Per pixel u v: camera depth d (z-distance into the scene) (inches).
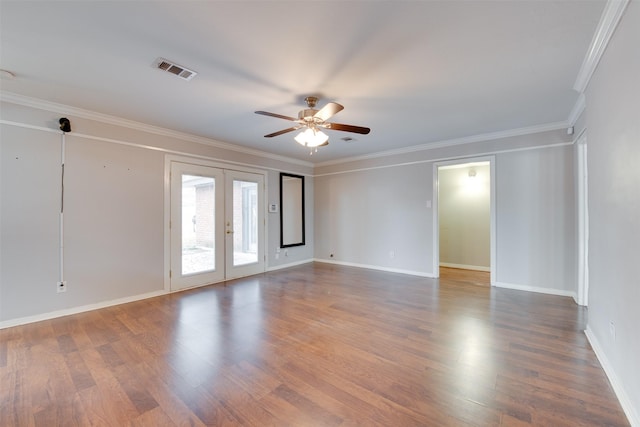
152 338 106.6
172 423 64.0
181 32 76.4
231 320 124.0
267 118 143.5
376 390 75.2
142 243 155.1
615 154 73.3
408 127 160.2
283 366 87.1
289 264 243.9
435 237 199.2
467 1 64.8
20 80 103.7
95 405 70.0
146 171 156.8
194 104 125.6
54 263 128.0
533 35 77.9
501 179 172.4
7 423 64.1
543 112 137.5
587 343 99.8
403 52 86.0
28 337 107.4
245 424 63.6
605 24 71.6
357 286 178.7
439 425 62.6
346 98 119.4
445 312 131.7
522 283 167.3
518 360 89.2
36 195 123.6
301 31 76.0
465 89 111.3
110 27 74.0
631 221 64.5
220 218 192.4
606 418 64.1
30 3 64.6
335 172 253.1
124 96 117.3
